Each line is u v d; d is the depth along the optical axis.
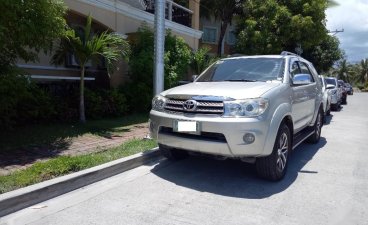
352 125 12.22
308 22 20.69
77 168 5.18
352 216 4.13
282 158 5.41
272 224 3.87
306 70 7.43
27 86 6.71
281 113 5.09
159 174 5.56
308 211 4.24
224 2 25.25
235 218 4.00
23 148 6.43
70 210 4.11
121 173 5.55
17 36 5.90
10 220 3.79
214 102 4.80
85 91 9.83
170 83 11.35
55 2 6.41
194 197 4.62
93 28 11.92
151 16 13.59
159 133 5.38
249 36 21.89
